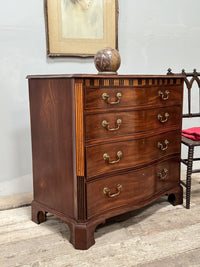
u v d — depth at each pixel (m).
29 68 2.08
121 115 1.56
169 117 1.86
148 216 1.85
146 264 1.36
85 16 2.15
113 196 1.59
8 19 1.97
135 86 1.59
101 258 1.42
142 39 2.40
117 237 1.60
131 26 2.34
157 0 2.39
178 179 2.02
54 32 2.08
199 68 2.68
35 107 1.67
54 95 1.51
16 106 2.10
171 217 1.83
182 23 2.53
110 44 2.26
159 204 2.04
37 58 2.09
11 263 1.38
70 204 1.54
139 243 1.54
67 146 1.49
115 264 1.37
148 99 1.68
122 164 1.62
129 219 1.82
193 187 2.32
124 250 1.48
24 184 2.21
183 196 2.16
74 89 1.38
